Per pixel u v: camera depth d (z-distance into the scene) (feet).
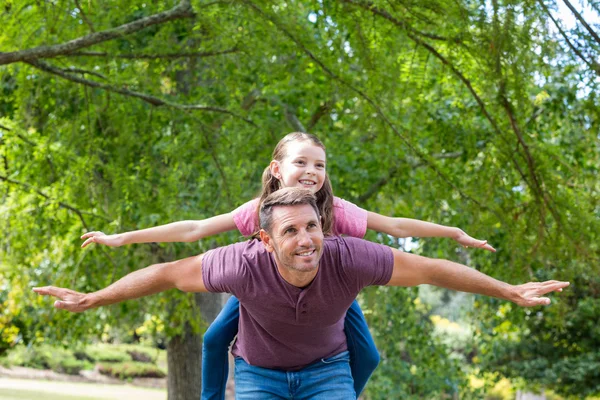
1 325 33.60
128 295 9.30
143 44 27.66
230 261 9.07
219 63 24.88
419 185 27.09
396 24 20.49
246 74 25.76
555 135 31.40
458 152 31.19
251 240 9.31
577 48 17.97
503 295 9.02
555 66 22.56
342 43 22.97
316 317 9.24
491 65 19.11
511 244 23.84
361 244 9.09
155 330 32.17
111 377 76.07
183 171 24.93
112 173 24.77
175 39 27.32
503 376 44.73
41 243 26.89
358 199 29.45
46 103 26.20
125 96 24.71
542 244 23.06
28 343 36.58
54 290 9.23
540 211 22.54
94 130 25.77
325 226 10.43
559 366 42.52
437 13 19.21
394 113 24.35
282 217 8.32
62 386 66.80
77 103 25.61
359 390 11.41
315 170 10.41
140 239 10.16
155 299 28.50
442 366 34.14
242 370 10.38
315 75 25.34
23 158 25.46
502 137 22.45
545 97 28.02
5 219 25.86
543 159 23.09
